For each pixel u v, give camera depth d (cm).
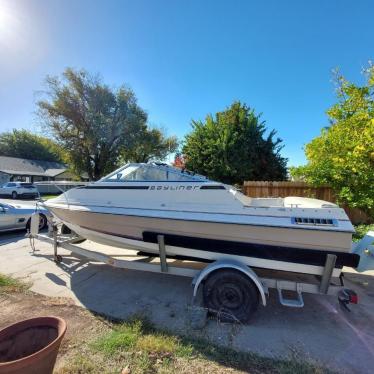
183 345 254
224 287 301
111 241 399
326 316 324
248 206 320
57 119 2352
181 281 420
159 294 372
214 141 1315
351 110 811
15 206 710
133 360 231
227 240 325
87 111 2342
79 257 504
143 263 371
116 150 2520
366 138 638
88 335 269
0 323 291
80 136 2406
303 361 235
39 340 198
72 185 472
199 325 284
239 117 1384
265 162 1384
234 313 299
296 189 875
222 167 1272
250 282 296
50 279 414
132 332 269
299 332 287
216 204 332
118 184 385
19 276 421
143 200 365
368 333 287
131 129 2469
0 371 153
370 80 788
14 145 4656
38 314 310
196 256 343
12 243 620
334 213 295
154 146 2762
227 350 250
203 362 232
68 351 242
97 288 388
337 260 293
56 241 475
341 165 678
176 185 355
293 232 298
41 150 4803
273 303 357
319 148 778
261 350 253
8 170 3138
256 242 315
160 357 236
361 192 659
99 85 2356
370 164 646
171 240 344
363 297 379
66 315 309
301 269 308
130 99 2508
